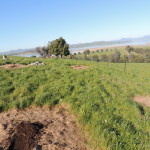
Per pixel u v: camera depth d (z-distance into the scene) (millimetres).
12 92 7375
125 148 3943
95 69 15055
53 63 17719
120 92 8523
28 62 16672
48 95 7059
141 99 8148
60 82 9070
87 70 13922
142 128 5094
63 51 49844
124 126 4902
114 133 4426
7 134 4125
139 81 12055
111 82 10344
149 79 13641
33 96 6980
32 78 9539
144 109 6738
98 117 5348
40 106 6406
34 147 3594
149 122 5418
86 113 5559
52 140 4023
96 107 6086
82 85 9086
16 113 5734
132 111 6262
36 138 3963
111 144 4012
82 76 11172
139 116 5906
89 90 8078
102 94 7715
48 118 5410
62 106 6484
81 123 5113
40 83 8781
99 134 4375
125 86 9898
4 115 5551
